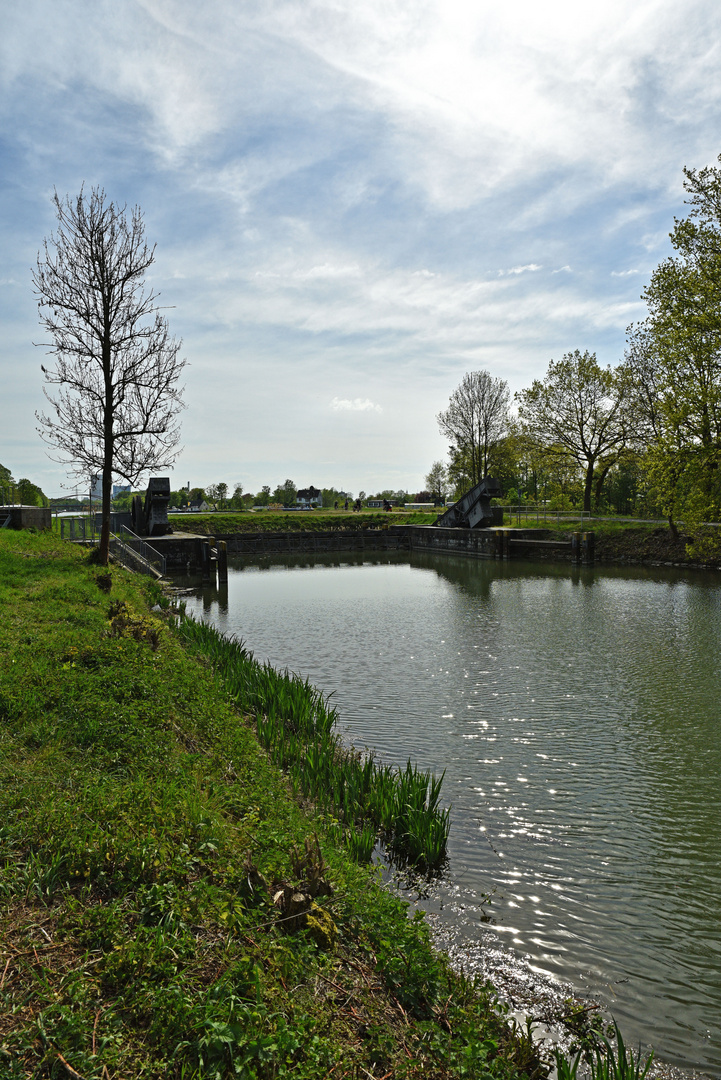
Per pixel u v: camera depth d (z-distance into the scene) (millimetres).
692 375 36906
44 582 18812
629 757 11805
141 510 47531
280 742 10688
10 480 66812
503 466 72125
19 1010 3617
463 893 7633
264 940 4688
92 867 5094
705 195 34125
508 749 12180
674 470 38031
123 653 11992
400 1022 4520
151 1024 3684
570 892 7707
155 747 8094
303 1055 3734
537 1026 5488
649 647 20344
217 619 26672
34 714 8422
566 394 52562
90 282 23062
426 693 15750
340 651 20484
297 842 6617
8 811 5742
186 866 5359
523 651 20156
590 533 44344
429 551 62156
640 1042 5480
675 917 7273
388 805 8852
